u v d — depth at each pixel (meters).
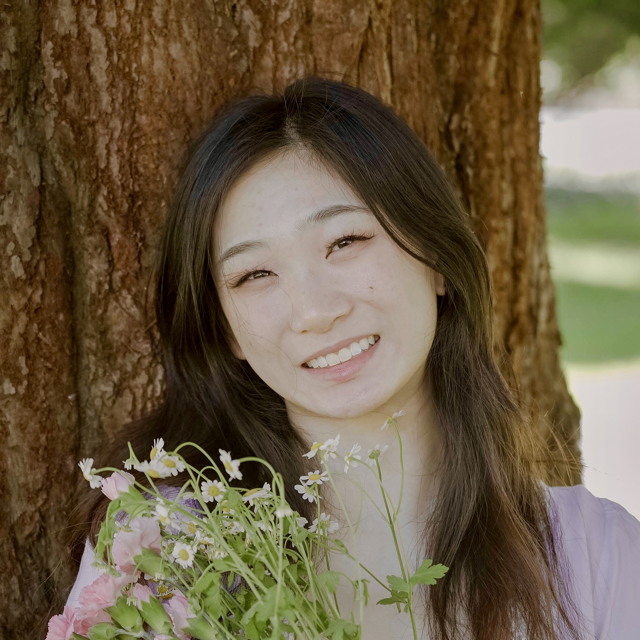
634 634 1.37
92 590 0.96
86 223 1.52
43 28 1.45
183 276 1.42
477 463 1.43
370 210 1.27
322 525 1.04
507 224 1.97
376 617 1.31
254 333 1.32
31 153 1.47
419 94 1.75
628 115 14.15
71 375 1.56
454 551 1.35
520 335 2.04
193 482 0.95
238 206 1.29
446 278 1.42
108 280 1.55
